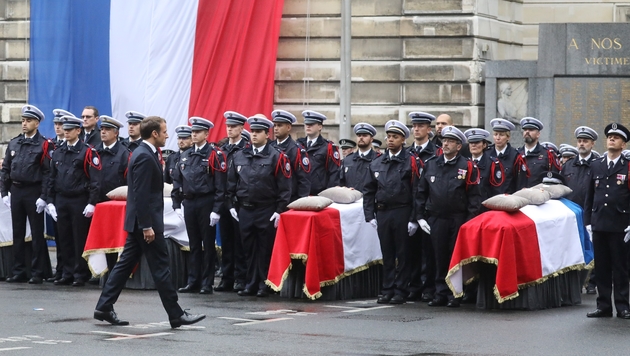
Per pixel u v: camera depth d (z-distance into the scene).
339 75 42.38
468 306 25.86
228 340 19.91
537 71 40.69
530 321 23.08
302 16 42.62
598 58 40.22
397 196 26.17
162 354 18.27
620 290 23.91
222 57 41.09
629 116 40.03
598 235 24.02
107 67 41.81
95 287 29.77
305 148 30.25
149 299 26.55
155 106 41.25
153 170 21.62
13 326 21.64
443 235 25.67
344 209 27.12
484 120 41.47
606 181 23.92
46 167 30.70
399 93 41.94
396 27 41.75
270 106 40.97
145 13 41.44
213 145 28.84
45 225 32.19
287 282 27.33
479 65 41.22
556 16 44.50
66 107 42.38
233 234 29.30
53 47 42.38
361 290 27.86
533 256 24.92
